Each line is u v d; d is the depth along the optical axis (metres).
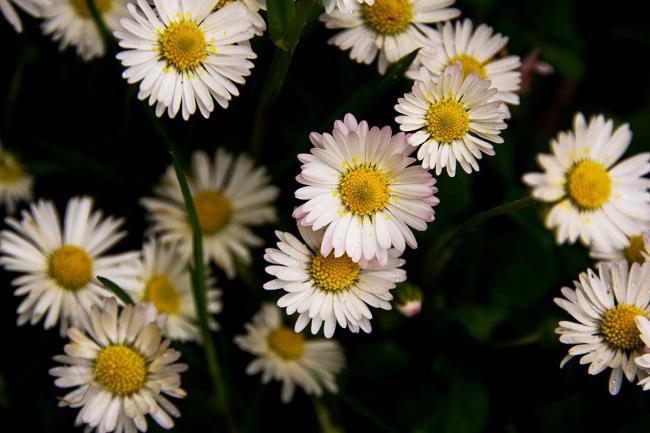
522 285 0.34
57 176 0.34
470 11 0.36
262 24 0.30
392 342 0.34
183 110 0.29
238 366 0.34
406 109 0.29
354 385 0.34
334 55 0.33
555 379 0.34
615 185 0.32
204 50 0.29
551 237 0.34
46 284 0.31
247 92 0.33
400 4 0.31
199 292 0.30
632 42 0.38
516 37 0.36
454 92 0.29
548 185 0.31
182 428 0.32
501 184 0.35
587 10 0.38
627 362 0.29
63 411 0.32
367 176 0.29
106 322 0.29
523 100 0.37
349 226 0.29
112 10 0.31
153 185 0.34
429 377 0.34
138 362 0.29
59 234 0.31
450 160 0.29
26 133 0.34
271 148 0.34
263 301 0.33
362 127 0.28
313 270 0.29
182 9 0.29
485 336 0.33
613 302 0.29
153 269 0.32
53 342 0.33
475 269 0.34
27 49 0.34
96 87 0.33
